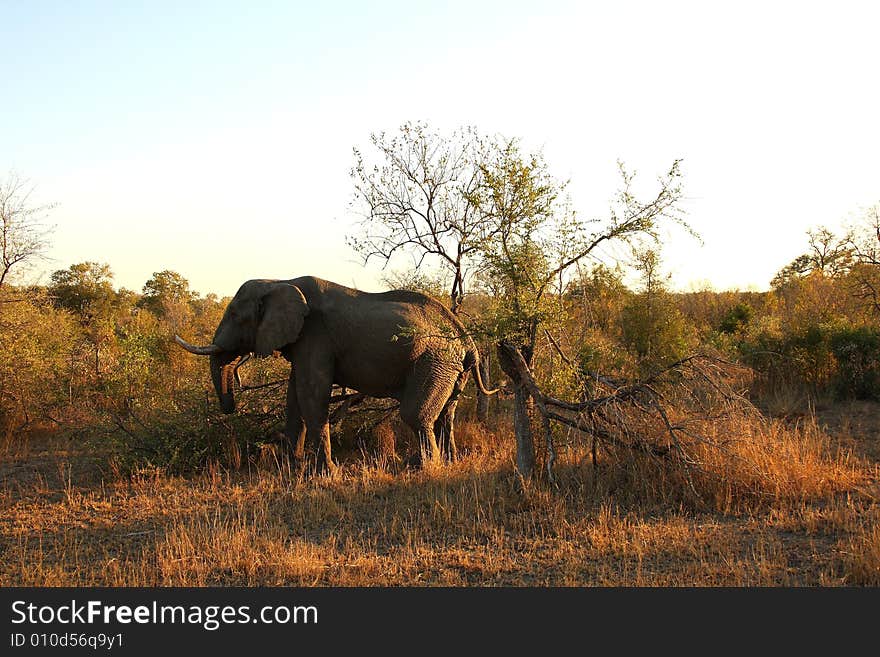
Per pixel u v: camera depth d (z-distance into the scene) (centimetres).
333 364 1031
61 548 715
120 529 771
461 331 885
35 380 1273
